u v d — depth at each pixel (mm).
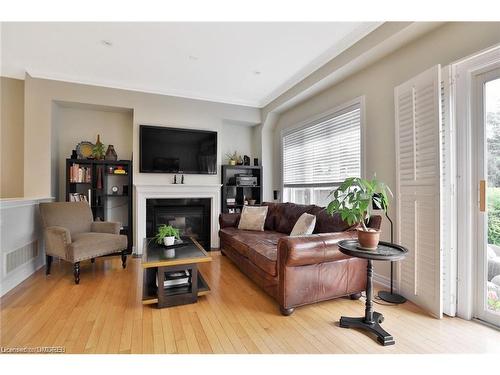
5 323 1927
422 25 2143
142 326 1897
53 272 3137
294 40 2713
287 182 4629
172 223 4430
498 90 1874
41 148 3555
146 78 3732
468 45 1977
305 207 3273
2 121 3619
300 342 1717
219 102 4617
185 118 4383
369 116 2902
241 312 2139
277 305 2271
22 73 3518
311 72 3412
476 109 1977
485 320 1942
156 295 2264
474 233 2000
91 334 1789
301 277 2100
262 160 4926
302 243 2051
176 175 4359
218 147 4613
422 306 2197
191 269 2314
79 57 3082
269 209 3955
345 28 2504
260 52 2967
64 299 2355
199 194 4418
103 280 2863
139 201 4055
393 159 2623
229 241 3441
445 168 2102
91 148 3988
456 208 2074
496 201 1903
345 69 2971
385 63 2701
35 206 3178
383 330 1770
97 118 4168
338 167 3420
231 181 4812
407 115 2355
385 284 2668
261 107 4922
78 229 3330
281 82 3881
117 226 3363
